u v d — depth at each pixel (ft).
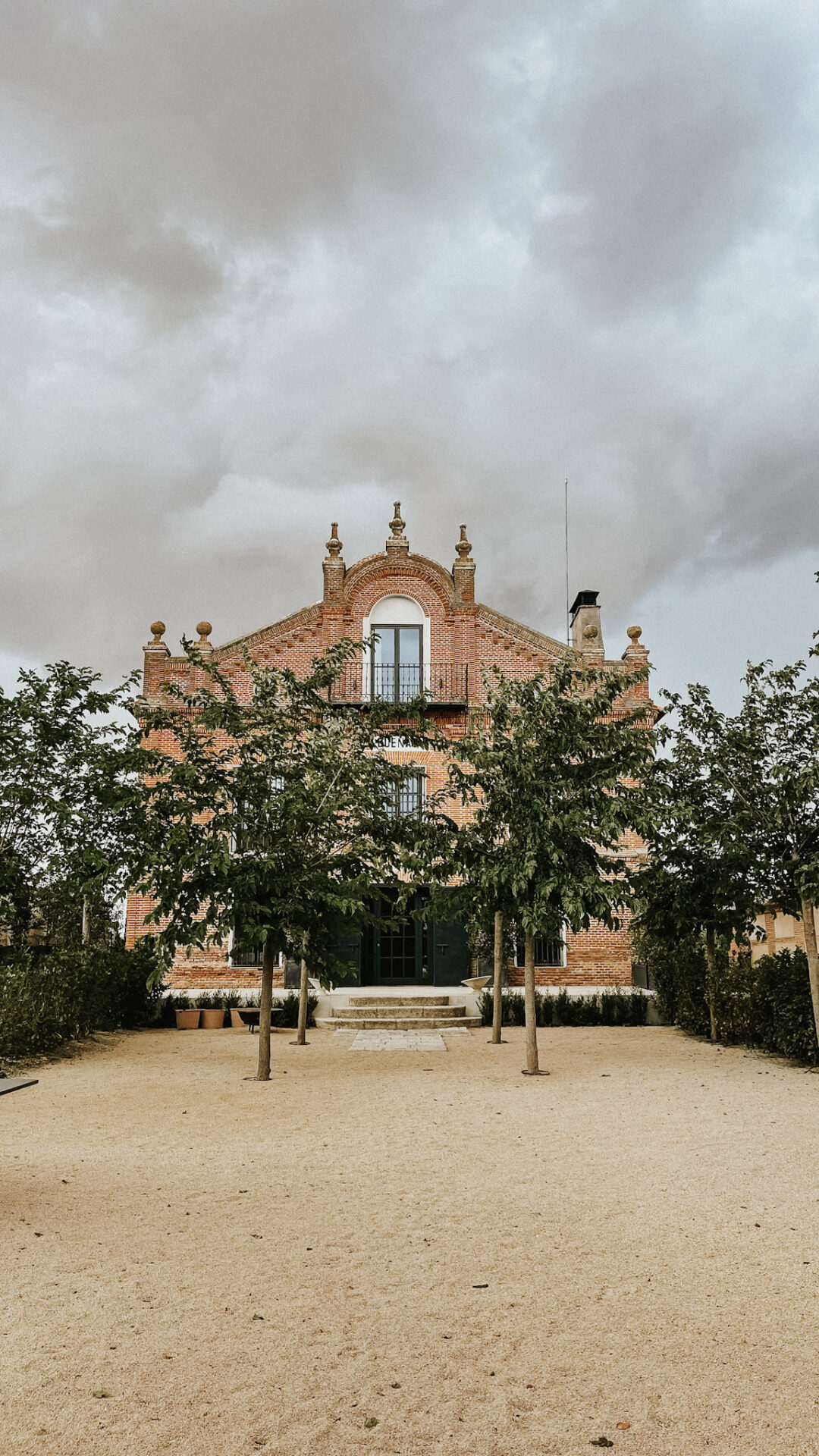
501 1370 13.84
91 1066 47.65
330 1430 12.16
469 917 48.26
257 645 82.79
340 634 83.35
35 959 56.34
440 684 82.38
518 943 73.92
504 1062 48.67
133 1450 11.73
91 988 58.23
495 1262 18.44
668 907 50.49
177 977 77.30
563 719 46.88
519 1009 68.03
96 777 49.11
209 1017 67.56
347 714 50.06
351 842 47.62
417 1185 24.30
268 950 43.50
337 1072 45.27
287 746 48.26
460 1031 64.80
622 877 68.74
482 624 84.02
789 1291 16.93
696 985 61.00
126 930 76.02
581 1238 19.93
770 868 45.75
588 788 45.88
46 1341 14.73
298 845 45.68
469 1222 21.08
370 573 84.43
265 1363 14.02
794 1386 13.35
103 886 49.42
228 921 43.29
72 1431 12.14
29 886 50.75
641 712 48.55
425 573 84.53
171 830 44.21
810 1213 21.80
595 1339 14.88
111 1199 22.98
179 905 45.47
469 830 47.34
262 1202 22.72
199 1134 30.91
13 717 47.83
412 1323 15.49
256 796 45.70
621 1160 26.96
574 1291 16.89
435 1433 12.12
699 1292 16.87
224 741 78.23
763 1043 52.08
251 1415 12.53
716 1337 14.96
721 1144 28.99
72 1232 20.22
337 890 44.80
